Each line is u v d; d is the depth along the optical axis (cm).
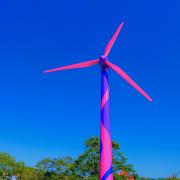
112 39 4862
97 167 7875
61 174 9031
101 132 4384
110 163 4284
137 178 8138
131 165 8031
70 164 9019
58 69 4934
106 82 4612
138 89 4975
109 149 4316
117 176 7744
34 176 9244
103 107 4478
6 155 9488
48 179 9075
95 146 8000
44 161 9244
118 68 4791
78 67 4884
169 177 9300
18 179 9394
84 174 8062
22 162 9625
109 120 4431
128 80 4906
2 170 9231
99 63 4728
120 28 4950
